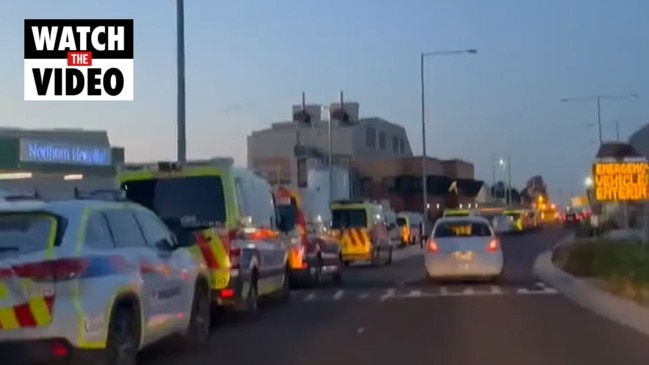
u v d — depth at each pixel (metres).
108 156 39.59
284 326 18.12
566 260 31.12
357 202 40.44
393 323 18.38
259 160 76.62
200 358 14.30
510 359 13.78
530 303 21.67
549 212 126.62
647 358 13.79
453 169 98.69
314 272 27.11
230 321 18.81
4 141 35.38
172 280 13.34
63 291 10.61
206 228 17.50
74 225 11.12
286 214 24.88
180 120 25.30
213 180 18.02
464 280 27.44
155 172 18.12
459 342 15.59
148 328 12.37
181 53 25.41
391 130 102.44
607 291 22.61
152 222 13.60
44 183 35.44
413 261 44.81
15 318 10.50
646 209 37.00
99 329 10.89
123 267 11.67
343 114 67.00
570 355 14.09
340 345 15.52
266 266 20.17
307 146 75.19
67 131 42.38
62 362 10.66
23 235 10.88
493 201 116.56
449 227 27.44
